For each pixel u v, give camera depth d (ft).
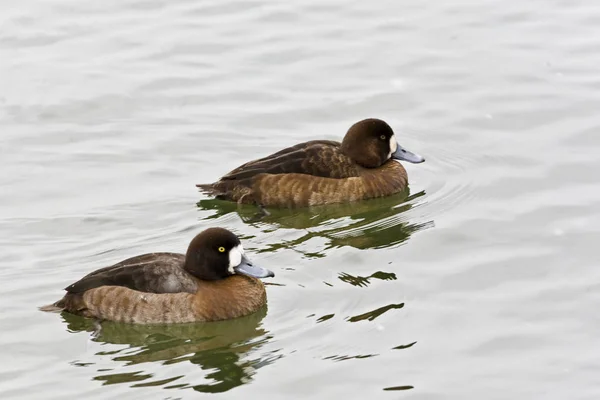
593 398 38.42
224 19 73.31
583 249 48.42
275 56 68.69
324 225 52.01
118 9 74.95
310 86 65.57
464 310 44.09
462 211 52.85
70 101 64.03
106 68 67.67
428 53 68.39
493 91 64.08
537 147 58.29
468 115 62.03
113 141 60.08
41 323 43.06
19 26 72.59
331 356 40.98
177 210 53.01
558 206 52.31
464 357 40.91
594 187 53.83
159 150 59.16
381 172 55.62
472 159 57.93
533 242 49.29
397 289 45.73
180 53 69.21
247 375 39.78
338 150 55.83
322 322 43.32
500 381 39.45
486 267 47.37
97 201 53.83
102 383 39.19
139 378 39.58
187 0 75.77
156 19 73.46
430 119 61.87
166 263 44.16
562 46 68.44
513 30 70.69
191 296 43.29
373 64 67.51
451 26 71.51
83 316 43.55
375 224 52.01
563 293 45.14
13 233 50.65
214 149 59.41
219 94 64.85
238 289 44.01
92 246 49.47
